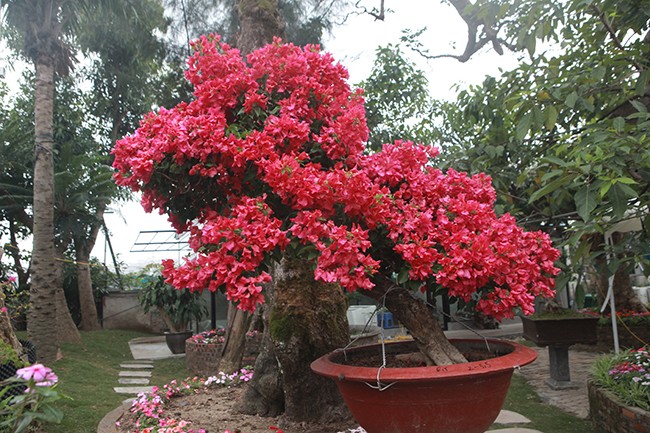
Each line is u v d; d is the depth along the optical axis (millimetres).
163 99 12070
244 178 2662
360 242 2176
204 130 2543
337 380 2441
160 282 10508
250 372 5340
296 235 2254
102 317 14680
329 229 2254
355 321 11242
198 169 2588
